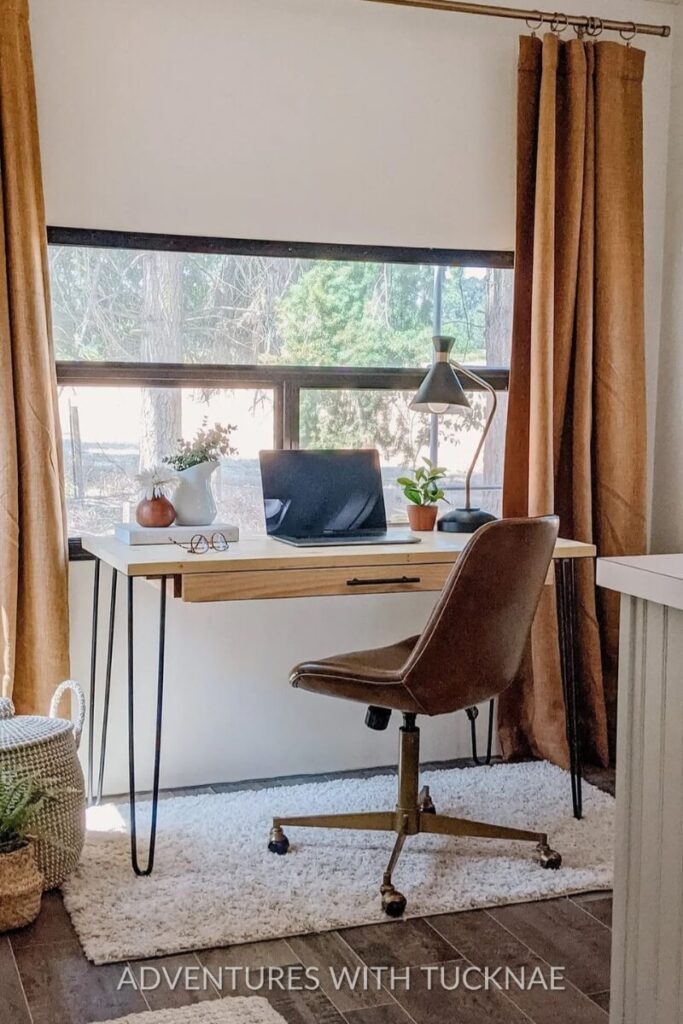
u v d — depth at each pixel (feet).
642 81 10.63
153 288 9.86
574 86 10.31
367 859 8.23
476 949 6.88
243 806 9.42
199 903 7.38
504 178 10.67
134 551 8.39
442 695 7.54
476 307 10.97
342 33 9.99
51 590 8.99
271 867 8.04
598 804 9.50
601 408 10.74
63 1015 6.03
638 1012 4.71
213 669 10.16
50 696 9.04
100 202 9.42
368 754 10.81
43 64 9.12
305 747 10.56
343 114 10.07
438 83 10.35
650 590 4.43
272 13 9.75
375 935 7.05
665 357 11.34
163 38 9.45
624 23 10.53
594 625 10.76
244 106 9.75
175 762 10.09
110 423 9.87
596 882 7.80
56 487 9.03
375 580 8.46
